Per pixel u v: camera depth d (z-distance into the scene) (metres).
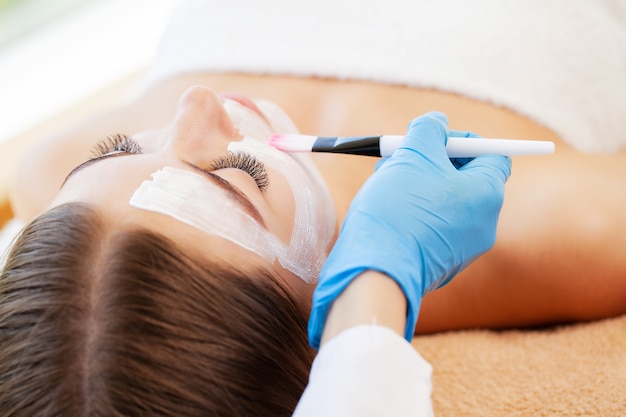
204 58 1.10
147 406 0.49
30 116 1.68
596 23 1.05
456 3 1.04
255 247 0.60
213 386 0.51
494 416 0.75
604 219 0.86
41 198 1.05
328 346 0.47
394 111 0.98
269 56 1.06
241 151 0.69
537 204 0.88
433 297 0.90
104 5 1.87
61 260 0.52
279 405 0.56
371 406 0.42
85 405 0.49
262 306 0.57
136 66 1.80
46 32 1.79
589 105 1.02
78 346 0.50
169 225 0.55
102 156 0.68
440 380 0.82
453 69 1.00
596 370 0.77
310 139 0.73
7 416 0.50
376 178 0.61
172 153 0.66
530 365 0.81
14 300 0.53
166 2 1.89
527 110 0.98
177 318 0.51
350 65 1.02
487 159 0.66
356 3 1.05
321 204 0.78
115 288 0.50
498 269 0.87
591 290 0.86
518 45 1.00
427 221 0.57
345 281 0.50
